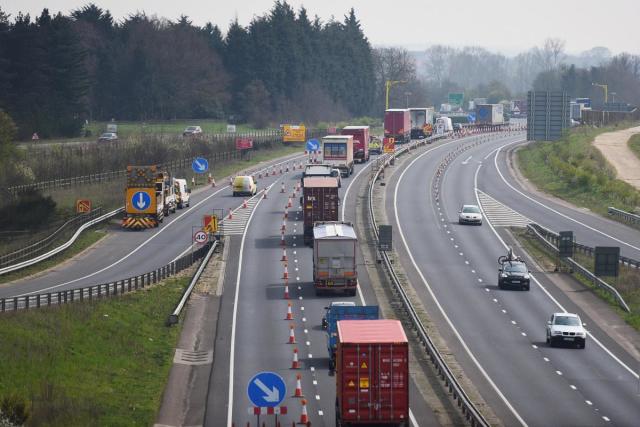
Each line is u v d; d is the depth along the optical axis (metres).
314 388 176.00
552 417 161.12
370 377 141.88
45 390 165.75
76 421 155.25
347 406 142.00
